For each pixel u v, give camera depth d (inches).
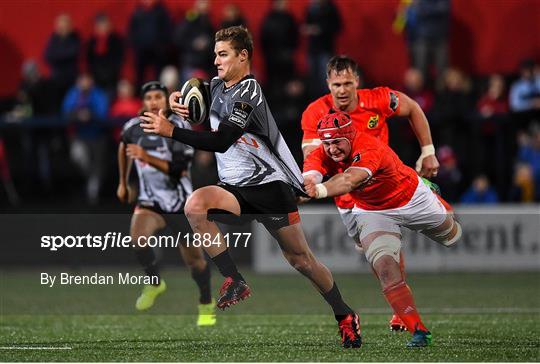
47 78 2329.0
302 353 939.3
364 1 2458.2
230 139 890.1
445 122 2094.0
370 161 910.4
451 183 2007.9
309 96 2191.2
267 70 2258.9
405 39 2420.0
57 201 2234.3
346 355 922.7
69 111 2174.0
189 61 2193.7
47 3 2529.5
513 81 2436.0
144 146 1251.8
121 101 2190.0
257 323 1246.3
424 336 962.1
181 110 931.3
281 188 933.8
